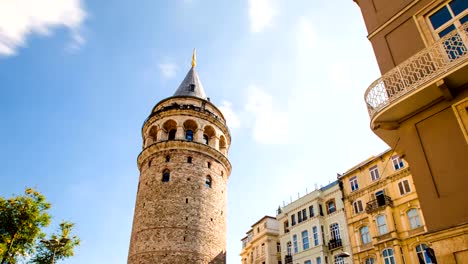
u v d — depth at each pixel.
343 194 39.88
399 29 14.73
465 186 10.79
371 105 14.04
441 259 10.48
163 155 45.19
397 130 13.99
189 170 44.09
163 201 41.19
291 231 44.44
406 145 12.96
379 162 37.34
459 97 11.90
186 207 41.28
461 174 11.02
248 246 61.22
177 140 45.09
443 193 11.25
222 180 47.66
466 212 10.47
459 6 12.92
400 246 31.50
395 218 33.03
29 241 34.66
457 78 11.59
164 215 40.22
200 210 42.03
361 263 34.41
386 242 32.38
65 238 37.28
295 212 45.28
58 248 37.38
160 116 48.66
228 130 52.22
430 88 11.99
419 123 12.85
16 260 33.84
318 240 39.78
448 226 10.71
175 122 47.81
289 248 45.47
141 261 37.56
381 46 15.17
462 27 11.86
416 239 30.55
